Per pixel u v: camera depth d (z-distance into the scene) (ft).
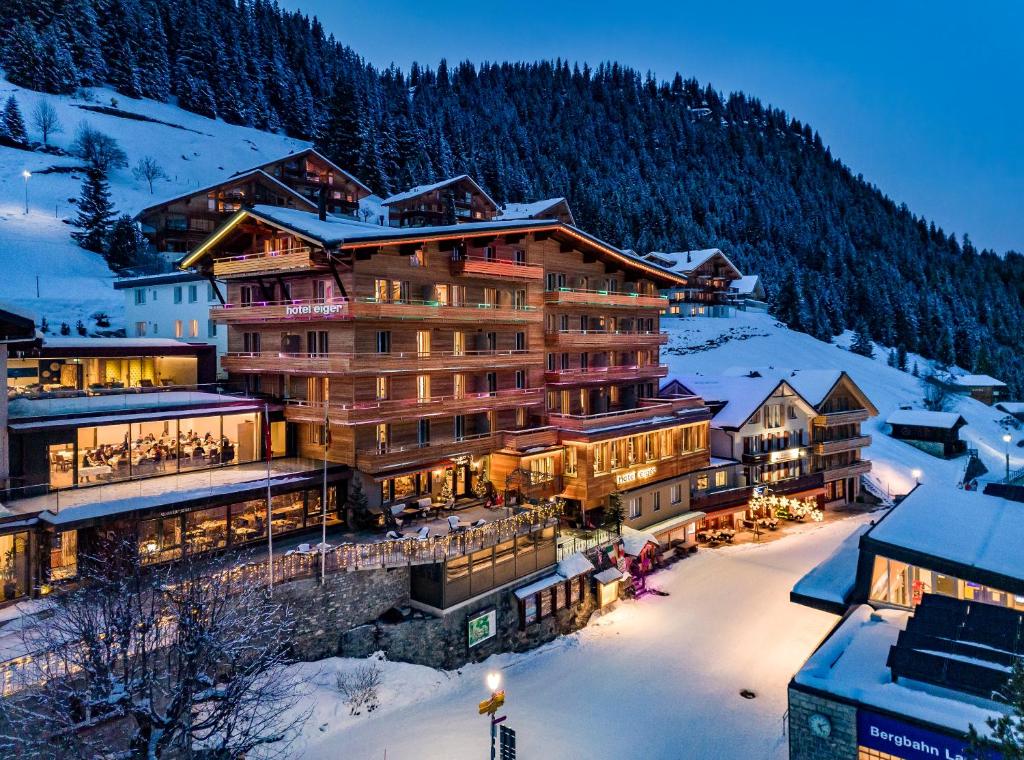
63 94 422.41
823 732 55.31
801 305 431.84
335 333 116.67
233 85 513.86
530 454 130.41
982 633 55.88
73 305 203.00
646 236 476.54
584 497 133.80
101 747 60.90
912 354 460.96
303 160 329.52
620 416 144.77
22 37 418.92
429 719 81.61
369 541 105.60
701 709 85.97
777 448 187.93
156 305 171.42
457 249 130.21
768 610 117.29
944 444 255.29
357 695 81.87
